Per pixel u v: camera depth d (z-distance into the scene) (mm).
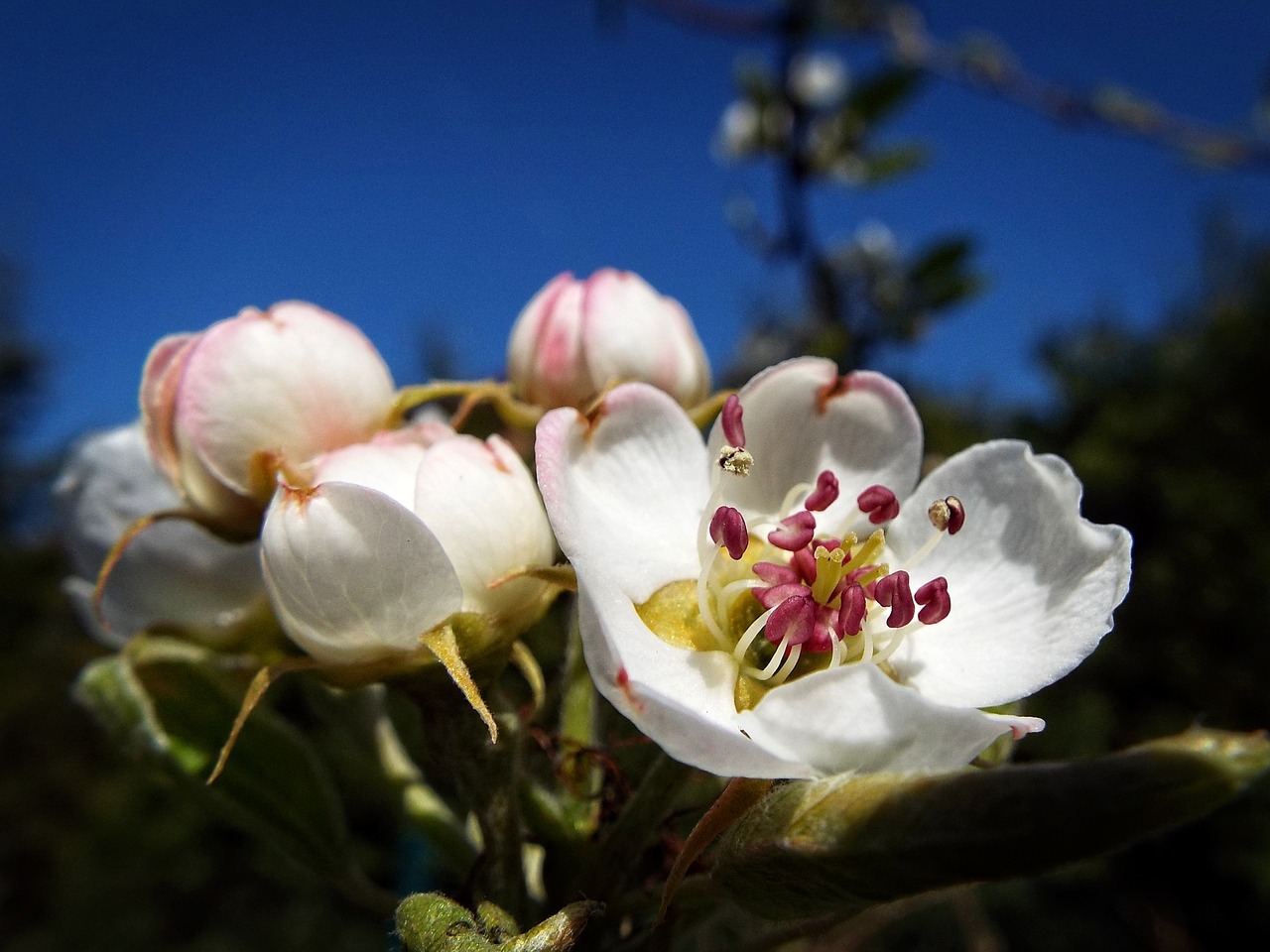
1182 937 304
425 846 71
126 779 395
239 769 63
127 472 67
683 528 53
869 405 57
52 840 438
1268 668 350
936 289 136
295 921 363
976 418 487
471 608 47
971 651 51
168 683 63
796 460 58
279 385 54
